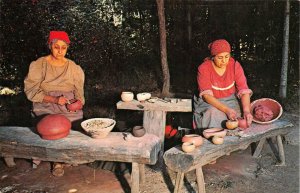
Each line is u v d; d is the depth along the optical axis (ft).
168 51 30.32
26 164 14.25
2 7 21.66
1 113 20.84
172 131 15.42
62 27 22.89
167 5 29.43
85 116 19.85
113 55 28.09
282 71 22.04
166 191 12.09
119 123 18.44
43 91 14.21
